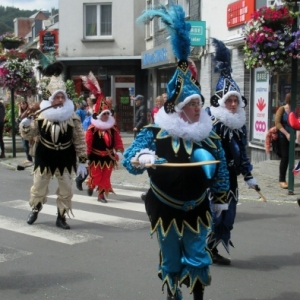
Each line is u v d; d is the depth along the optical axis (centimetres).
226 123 550
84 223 807
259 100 1359
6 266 604
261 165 1272
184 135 423
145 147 429
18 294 518
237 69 1431
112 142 954
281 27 936
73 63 2639
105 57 2567
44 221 820
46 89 739
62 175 756
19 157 1719
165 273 446
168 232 430
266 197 993
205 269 436
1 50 1689
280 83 1278
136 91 2602
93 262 617
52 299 505
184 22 436
